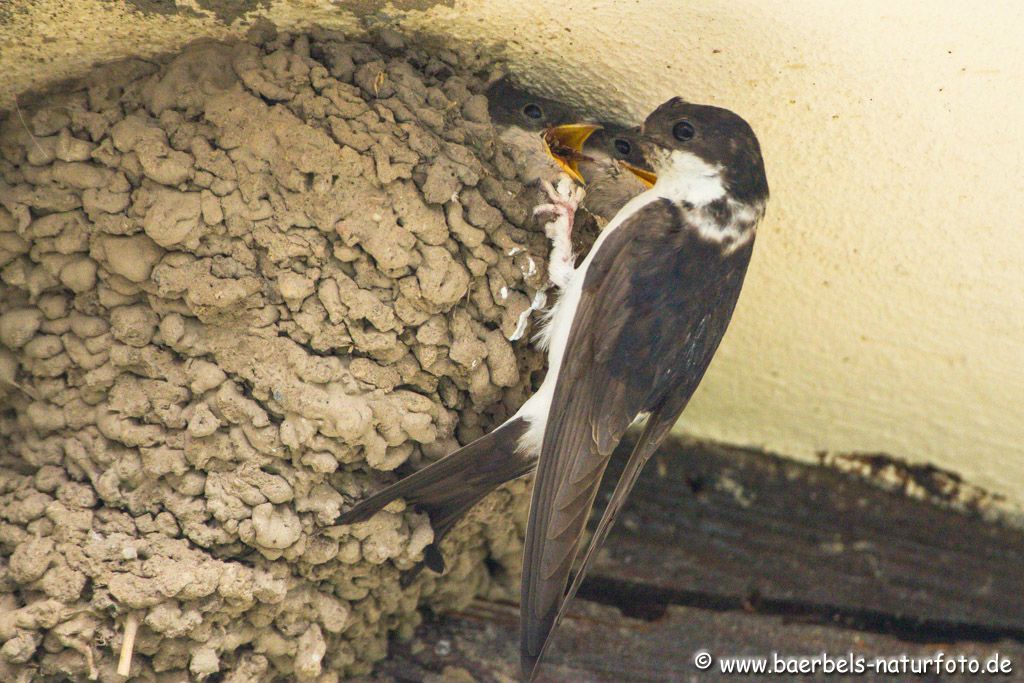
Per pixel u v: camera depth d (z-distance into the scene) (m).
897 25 6.00
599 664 7.47
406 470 6.62
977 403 7.86
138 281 6.46
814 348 7.93
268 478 6.33
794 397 8.29
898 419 8.20
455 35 6.79
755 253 7.48
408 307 6.45
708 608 7.92
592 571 7.96
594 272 6.87
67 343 6.54
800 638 7.80
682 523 8.29
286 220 6.45
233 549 6.34
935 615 8.00
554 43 6.69
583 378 6.65
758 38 6.32
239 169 6.50
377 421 6.38
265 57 6.68
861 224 7.14
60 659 6.22
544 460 6.41
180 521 6.32
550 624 6.09
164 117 6.58
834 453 8.56
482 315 6.66
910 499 8.45
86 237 6.51
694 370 7.01
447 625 7.44
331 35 6.79
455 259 6.56
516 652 7.37
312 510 6.39
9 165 6.63
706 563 8.10
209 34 6.67
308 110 6.59
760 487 8.48
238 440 6.35
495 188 6.82
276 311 6.43
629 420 6.73
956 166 6.63
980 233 6.92
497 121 7.10
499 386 6.71
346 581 6.70
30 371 6.60
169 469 6.34
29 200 6.53
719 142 6.95
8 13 6.23
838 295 7.56
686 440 8.65
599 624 7.70
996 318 7.32
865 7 5.93
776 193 7.16
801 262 7.46
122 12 6.34
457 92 6.94
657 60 6.68
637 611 7.83
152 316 6.51
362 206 6.47
